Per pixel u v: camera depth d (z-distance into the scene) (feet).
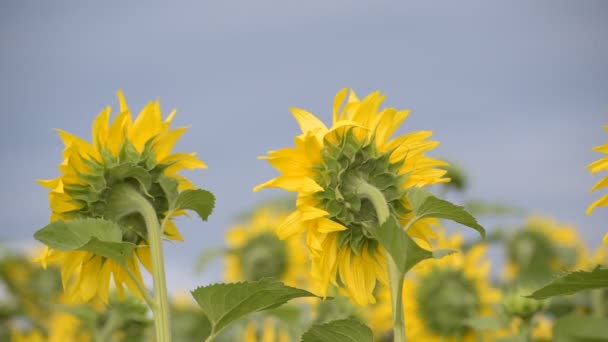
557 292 9.43
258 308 9.58
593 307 12.26
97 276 10.08
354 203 9.66
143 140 10.04
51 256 10.02
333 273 9.75
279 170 9.67
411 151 9.81
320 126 9.73
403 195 9.70
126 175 9.91
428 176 9.79
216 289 9.47
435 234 9.82
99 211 9.91
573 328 11.07
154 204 9.96
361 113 9.77
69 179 9.91
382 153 9.75
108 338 12.11
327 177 9.68
